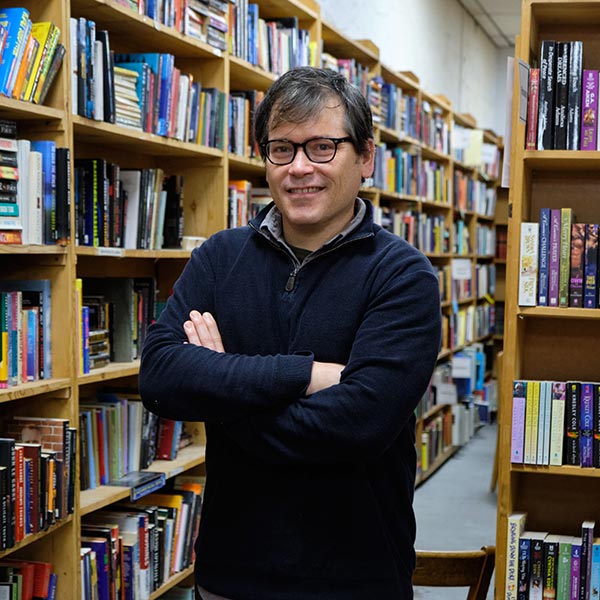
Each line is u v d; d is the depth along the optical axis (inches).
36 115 88.7
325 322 55.6
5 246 83.4
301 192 55.4
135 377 123.9
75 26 93.6
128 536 110.0
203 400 54.6
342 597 53.7
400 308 54.4
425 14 287.9
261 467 55.2
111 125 100.6
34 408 96.6
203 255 62.2
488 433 307.4
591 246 95.1
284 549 54.0
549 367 107.6
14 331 89.0
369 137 57.6
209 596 57.1
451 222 276.4
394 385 53.0
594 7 96.8
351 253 57.0
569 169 105.2
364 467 55.2
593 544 96.7
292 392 53.3
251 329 57.4
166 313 61.1
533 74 95.7
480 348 307.3
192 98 121.6
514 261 97.0
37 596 94.9
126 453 113.3
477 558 75.4
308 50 161.3
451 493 218.4
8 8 89.0
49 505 91.5
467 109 360.8
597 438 95.7
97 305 108.3
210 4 123.3
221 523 56.2
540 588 97.9
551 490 107.7
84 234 99.9
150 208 115.0
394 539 57.1
